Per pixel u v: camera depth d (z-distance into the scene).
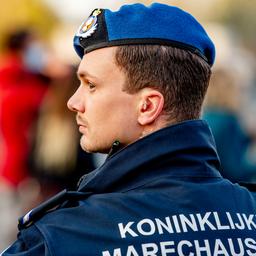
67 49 16.16
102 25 4.91
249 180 11.85
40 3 26.42
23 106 12.88
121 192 4.79
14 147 12.99
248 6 34.81
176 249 4.61
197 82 4.96
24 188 13.09
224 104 11.69
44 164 11.73
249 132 13.64
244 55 18.12
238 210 4.87
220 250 4.68
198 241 4.66
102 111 4.88
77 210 4.73
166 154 4.79
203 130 4.91
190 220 4.70
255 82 16.48
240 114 12.17
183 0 34.22
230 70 11.88
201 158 4.88
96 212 4.70
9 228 13.30
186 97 4.92
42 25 26.14
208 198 4.80
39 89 12.98
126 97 4.87
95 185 4.84
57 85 11.92
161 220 4.67
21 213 13.13
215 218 4.76
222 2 34.88
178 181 4.79
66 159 11.51
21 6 26.33
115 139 4.88
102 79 4.88
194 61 4.94
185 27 4.95
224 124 11.60
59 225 4.68
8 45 13.77
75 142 11.48
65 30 24.62
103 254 4.58
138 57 4.85
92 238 4.62
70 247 4.59
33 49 13.99
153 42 4.88
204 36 5.04
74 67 11.66
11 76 12.99
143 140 4.80
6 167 13.12
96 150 4.94
